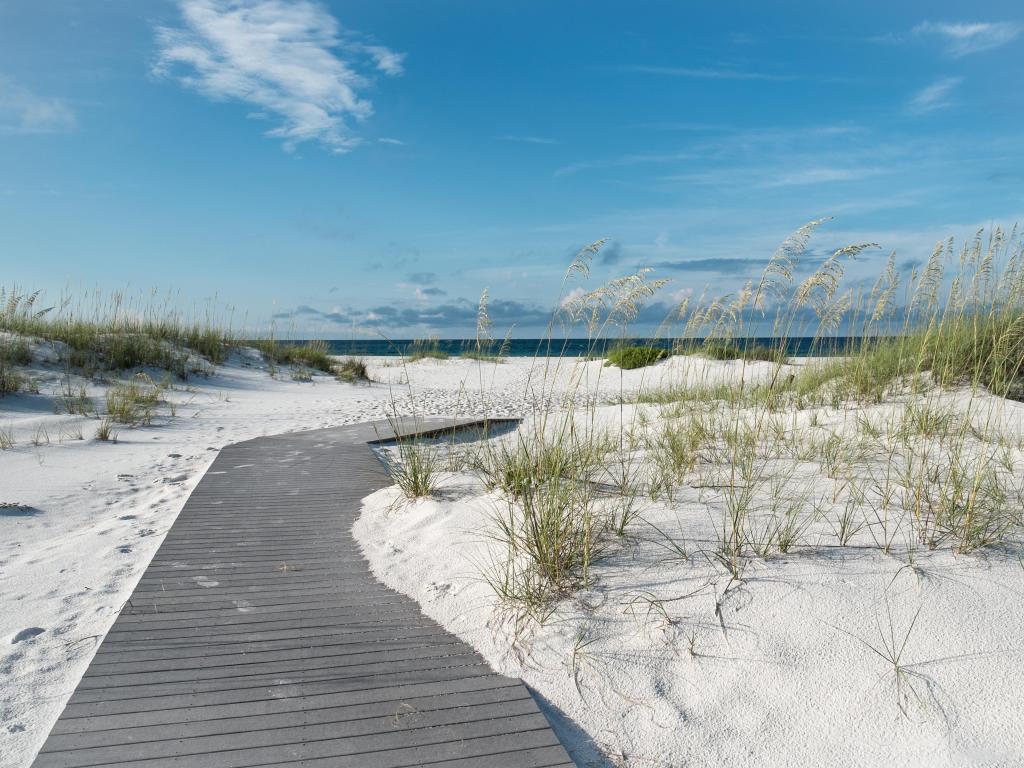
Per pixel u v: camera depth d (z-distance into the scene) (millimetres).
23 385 11492
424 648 3322
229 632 3465
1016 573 3391
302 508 5719
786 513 4137
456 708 2832
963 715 2732
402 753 2549
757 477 4895
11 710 2918
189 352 16453
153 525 5504
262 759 2496
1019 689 2797
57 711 2910
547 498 4145
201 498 6039
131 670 3082
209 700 2855
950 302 7125
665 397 9641
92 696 2867
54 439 8812
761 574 3504
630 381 17750
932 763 2574
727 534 3912
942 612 3172
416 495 5547
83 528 5500
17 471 7168
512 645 3291
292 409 12781
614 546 3916
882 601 3258
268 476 6887
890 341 8211
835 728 2746
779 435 6094
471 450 6785
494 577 3881
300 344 20984
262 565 4410
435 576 4113
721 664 3045
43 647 3465
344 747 2574
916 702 2801
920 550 3617
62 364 13195
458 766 2488
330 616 3658
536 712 2812
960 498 4000
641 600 3430
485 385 18516
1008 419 5848
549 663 3160
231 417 11547
